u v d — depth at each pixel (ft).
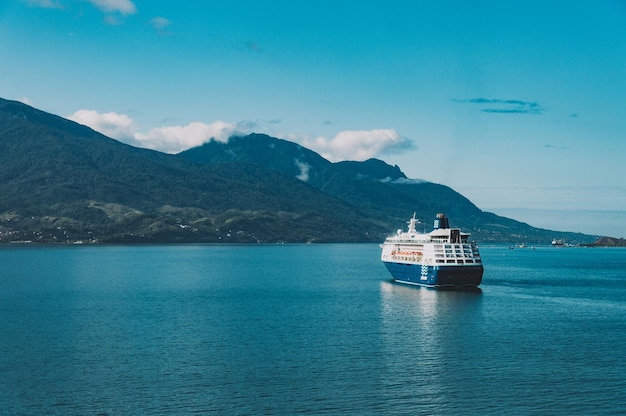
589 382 331.98
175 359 367.45
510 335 447.83
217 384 321.52
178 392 309.22
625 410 294.05
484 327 478.59
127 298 648.38
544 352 394.32
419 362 367.04
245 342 414.21
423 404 298.76
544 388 322.14
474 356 382.63
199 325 476.54
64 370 343.26
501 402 302.66
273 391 312.29
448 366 359.25
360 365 358.84
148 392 308.60
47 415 279.49
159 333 442.91
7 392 307.17
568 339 434.71
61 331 447.83
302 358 372.79
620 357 382.22
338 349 396.78
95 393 306.55
